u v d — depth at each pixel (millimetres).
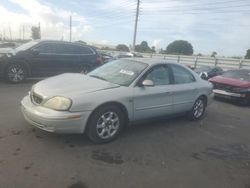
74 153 4324
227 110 8984
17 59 10203
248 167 4484
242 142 5703
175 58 36906
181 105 6273
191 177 3939
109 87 4922
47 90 4637
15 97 7820
